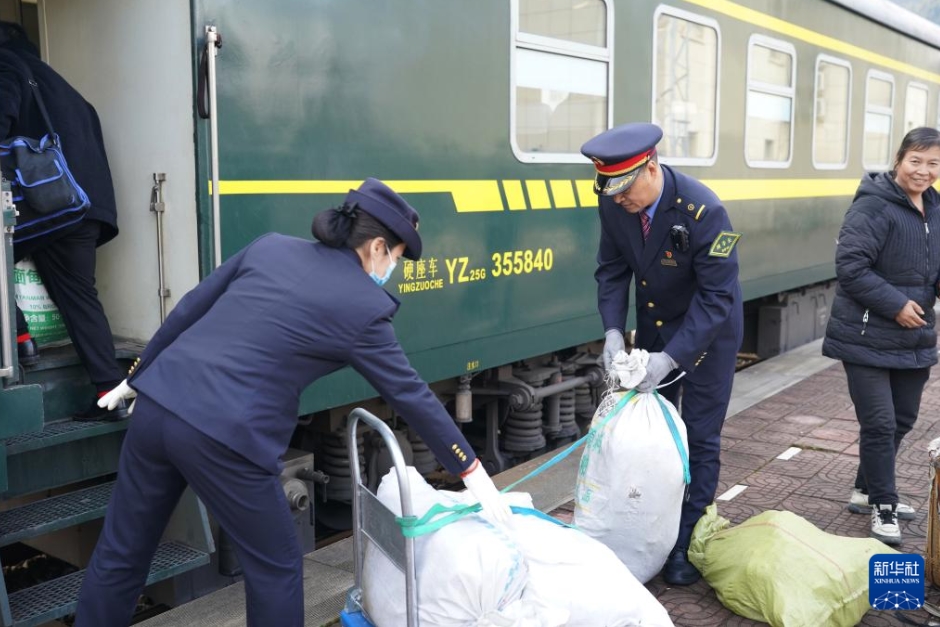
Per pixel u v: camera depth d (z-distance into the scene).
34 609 3.00
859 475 4.42
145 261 3.73
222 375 2.42
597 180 3.37
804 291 9.18
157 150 3.61
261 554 2.55
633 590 2.73
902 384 4.17
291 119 3.68
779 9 7.48
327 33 3.79
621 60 5.52
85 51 3.79
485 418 5.70
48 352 3.56
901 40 10.43
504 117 4.74
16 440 3.18
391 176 4.13
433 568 2.46
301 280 2.49
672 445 3.36
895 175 3.97
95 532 3.80
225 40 3.42
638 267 3.66
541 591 2.59
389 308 2.51
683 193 3.45
